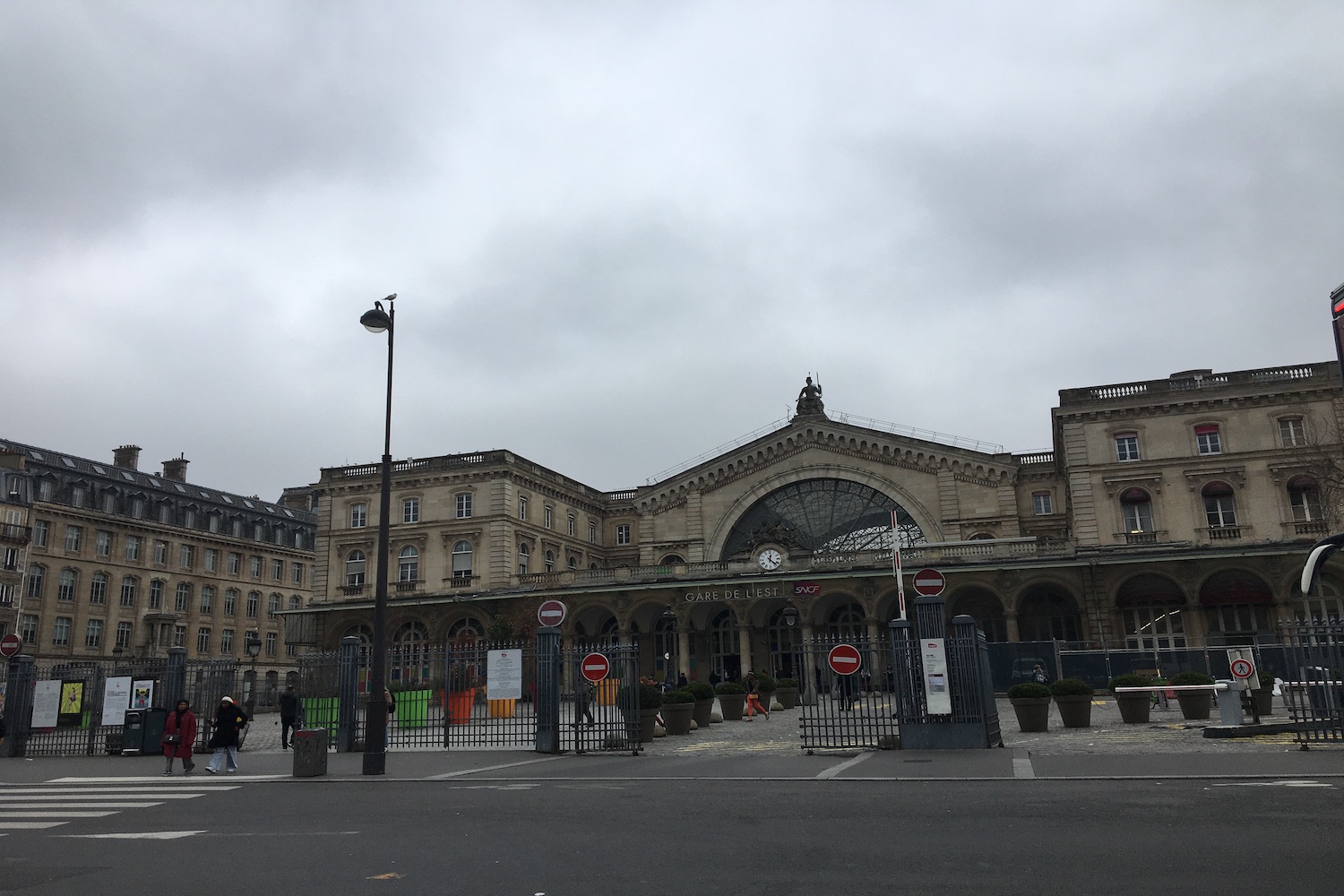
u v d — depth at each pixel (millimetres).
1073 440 52375
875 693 22188
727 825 11352
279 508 97438
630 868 9055
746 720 34750
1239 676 23812
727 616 60250
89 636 74625
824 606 57844
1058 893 7668
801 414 63875
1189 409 51062
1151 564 49375
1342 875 7973
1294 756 16469
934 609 20438
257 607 89438
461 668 32156
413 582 63125
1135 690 26219
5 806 15352
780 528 59219
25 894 8617
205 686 28344
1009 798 12867
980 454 59188
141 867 9797
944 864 8836
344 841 11000
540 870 9109
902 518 60656
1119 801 12234
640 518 66750
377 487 65750
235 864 9852
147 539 80125
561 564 69188
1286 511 48625
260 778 19266
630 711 22953
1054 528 61125
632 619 60500
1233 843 9352
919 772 16281
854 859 9156
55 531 73500
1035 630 53531
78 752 27672
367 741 19281
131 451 87812
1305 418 49250
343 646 25219
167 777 20062
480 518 62875
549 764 20203
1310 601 47500
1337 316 11117
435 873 9125
